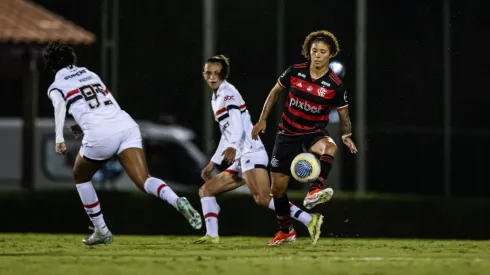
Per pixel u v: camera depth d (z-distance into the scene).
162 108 96.12
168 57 96.25
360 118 85.88
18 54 74.00
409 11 97.19
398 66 97.19
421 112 96.62
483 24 96.12
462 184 94.00
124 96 95.38
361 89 86.12
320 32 38.00
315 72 38.12
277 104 92.38
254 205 63.94
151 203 64.56
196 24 96.69
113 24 84.50
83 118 36.84
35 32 73.56
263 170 41.84
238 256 33.56
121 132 37.00
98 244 40.78
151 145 85.25
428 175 94.06
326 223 64.44
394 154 94.50
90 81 37.41
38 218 65.50
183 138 86.12
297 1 98.25
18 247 39.94
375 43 97.56
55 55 37.44
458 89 96.56
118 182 80.25
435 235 65.69
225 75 41.12
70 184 81.56
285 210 40.72
